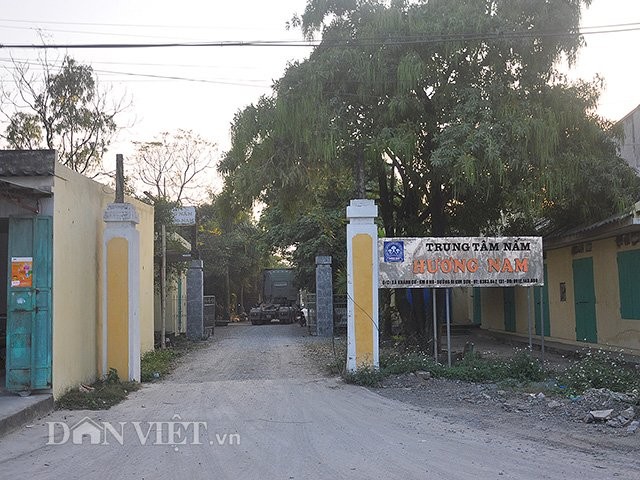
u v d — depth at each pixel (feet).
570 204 49.44
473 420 30.58
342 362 46.85
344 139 45.57
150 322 60.34
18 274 34.22
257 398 36.81
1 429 27.78
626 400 33.17
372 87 46.24
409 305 54.75
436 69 46.52
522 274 43.75
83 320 39.65
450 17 44.83
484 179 43.96
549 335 62.49
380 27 45.70
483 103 44.09
